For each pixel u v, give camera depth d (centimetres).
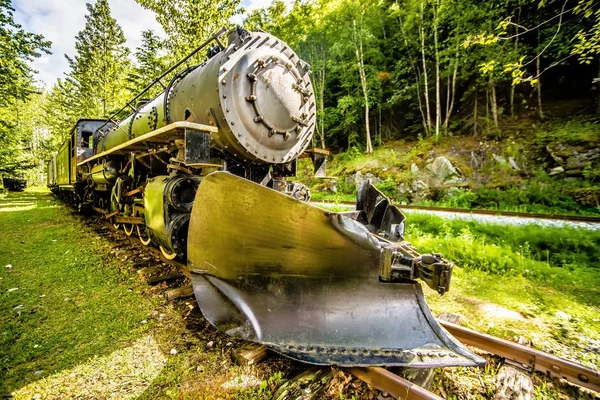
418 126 1853
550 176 1088
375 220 308
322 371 207
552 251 520
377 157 1673
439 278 186
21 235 643
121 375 211
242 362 220
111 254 499
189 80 371
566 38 1238
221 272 244
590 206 916
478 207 1095
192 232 249
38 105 3922
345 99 1908
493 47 1356
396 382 180
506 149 1247
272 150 352
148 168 470
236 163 355
